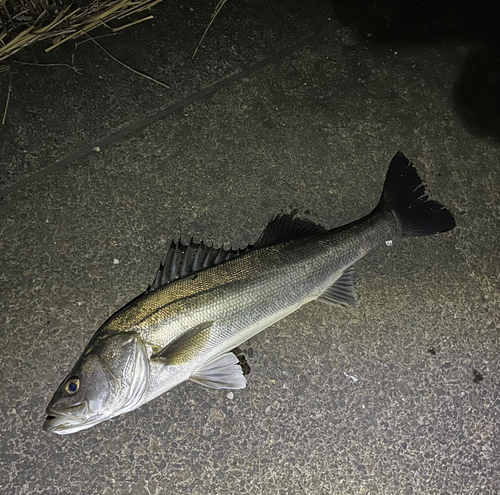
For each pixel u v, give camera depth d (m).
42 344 0.74
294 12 0.82
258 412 0.75
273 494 0.74
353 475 0.76
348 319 0.77
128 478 0.73
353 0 0.83
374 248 0.77
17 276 0.75
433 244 0.80
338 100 0.81
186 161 0.78
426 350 0.78
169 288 0.67
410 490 0.76
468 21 0.84
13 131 0.77
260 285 0.69
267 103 0.80
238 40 0.81
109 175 0.78
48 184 0.77
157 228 0.77
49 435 0.73
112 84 0.79
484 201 0.81
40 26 0.78
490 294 0.80
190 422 0.75
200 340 0.67
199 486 0.74
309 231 0.75
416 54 0.83
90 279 0.76
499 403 0.78
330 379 0.77
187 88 0.80
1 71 0.78
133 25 0.80
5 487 0.72
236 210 0.78
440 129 0.82
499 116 0.83
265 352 0.76
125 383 0.64
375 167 0.80
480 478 0.77
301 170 0.80
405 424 0.77
